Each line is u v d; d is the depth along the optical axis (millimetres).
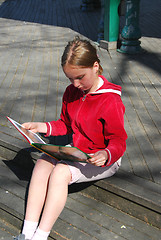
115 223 2432
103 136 2225
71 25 8859
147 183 2512
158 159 2826
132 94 4258
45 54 6270
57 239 2383
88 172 2258
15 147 3111
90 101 2164
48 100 4141
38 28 8664
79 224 2439
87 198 2705
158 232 2332
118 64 5582
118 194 2479
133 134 3238
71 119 2336
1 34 8094
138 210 2428
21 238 2111
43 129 2504
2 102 4090
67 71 1972
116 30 6414
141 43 6875
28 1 13672
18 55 6246
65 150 1911
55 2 13047
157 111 3723
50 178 2133
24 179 3000
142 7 11359
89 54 1948
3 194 2814
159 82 4668
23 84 4727
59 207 2100
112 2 6148
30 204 2172
